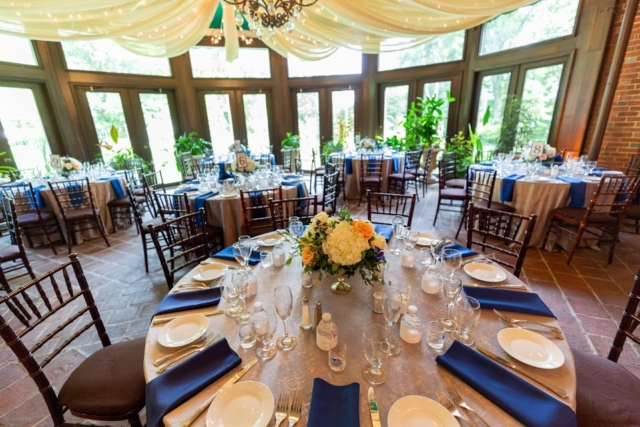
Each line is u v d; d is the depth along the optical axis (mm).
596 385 1049
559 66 4469
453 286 1151
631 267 2711
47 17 3012
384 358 894
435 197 5391
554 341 965
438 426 705
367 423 712
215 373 859
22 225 3236
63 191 3645
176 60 6559
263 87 7258
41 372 1086
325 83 7234
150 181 5582
